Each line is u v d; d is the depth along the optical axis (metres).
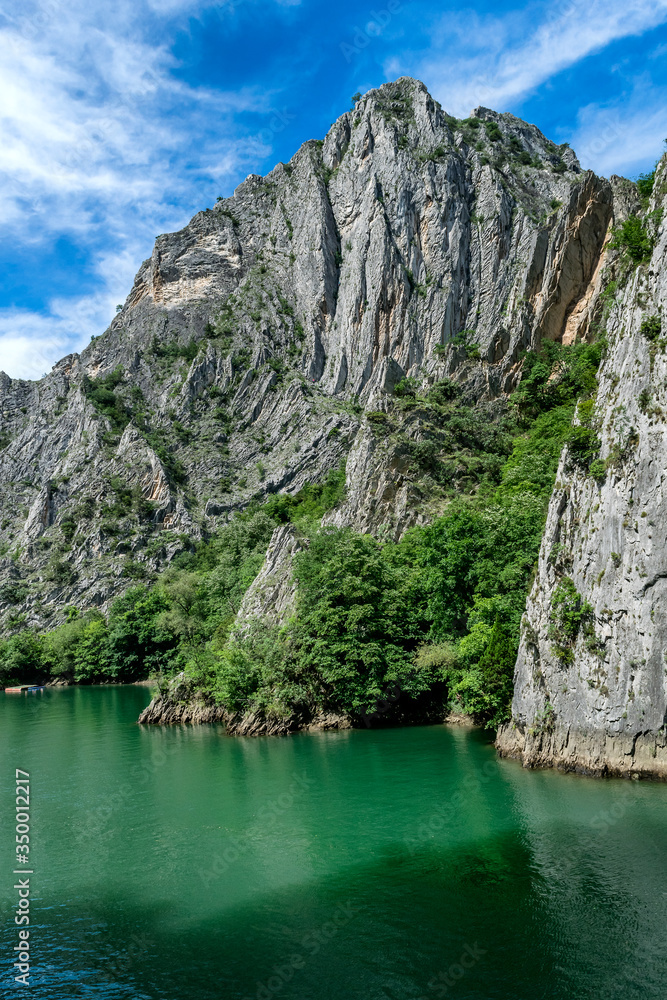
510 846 25.67
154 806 34.06
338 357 183.88
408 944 18.78
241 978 17.48
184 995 16.73
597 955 17.91
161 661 118.38
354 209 195.88
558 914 20.08
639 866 23.17
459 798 32.09
